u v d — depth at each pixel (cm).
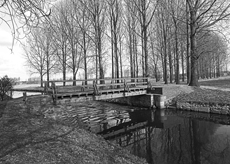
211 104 1251
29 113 785
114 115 1348
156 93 1620
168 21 2464
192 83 1852
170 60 2777
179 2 2309
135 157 576
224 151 671
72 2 2289
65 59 2541
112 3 2111
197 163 589
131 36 2914
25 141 492
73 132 645
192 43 1808
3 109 813
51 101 970
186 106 1411
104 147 585
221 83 2433
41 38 2712
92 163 430
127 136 910
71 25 2361
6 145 461
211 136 842
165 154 670
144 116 1324
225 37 1522
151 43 2916
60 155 436
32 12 274
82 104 1870
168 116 1293
